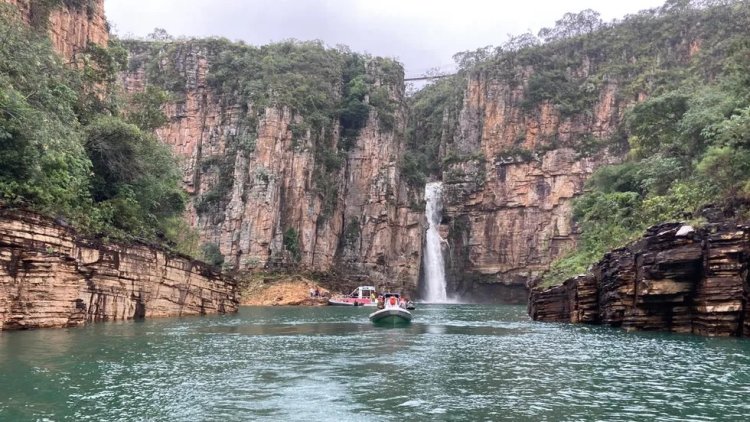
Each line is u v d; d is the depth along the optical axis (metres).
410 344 28.05
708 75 106.38
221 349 24.58
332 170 116.25
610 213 54.69
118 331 29.48
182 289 44.72
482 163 133.25
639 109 61.88
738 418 13.53
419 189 124.75
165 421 12.88
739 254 29.38
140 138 44.38
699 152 49.25
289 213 106.69
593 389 16.62
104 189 42.12
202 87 116.62
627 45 139.38
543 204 125.81
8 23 34.81
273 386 16.69
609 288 38.25
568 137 130.38
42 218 28.89
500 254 127.12
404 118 131.62
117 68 54.50
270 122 107.50
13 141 29.12
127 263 36.78
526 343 28.25
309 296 93.31
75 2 52.75
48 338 25.11
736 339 28.27
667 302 32.75
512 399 15.34
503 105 137.00
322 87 120.12
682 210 38.69
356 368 20.08
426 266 126.38
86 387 15.71
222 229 104.94
